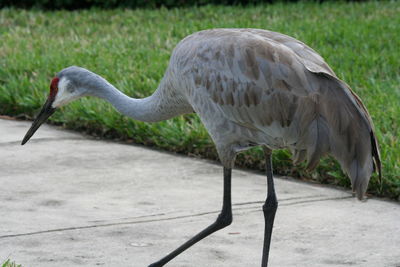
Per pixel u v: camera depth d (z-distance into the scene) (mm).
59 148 14250
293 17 24594
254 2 27859
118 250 9812
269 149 9258
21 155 13766
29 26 23953
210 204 11445
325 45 19828
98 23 24578
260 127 8789
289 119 8469
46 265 9305
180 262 9523
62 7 27938
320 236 10297
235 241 10188
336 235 10328
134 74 17031
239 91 8758
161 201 11570
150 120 10273
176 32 21938
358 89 15625
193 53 9219
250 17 24609
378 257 9648
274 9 25969
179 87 9578
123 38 21266
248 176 12742
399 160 12109
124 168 13117
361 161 8406
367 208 11312
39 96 16156
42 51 19953
